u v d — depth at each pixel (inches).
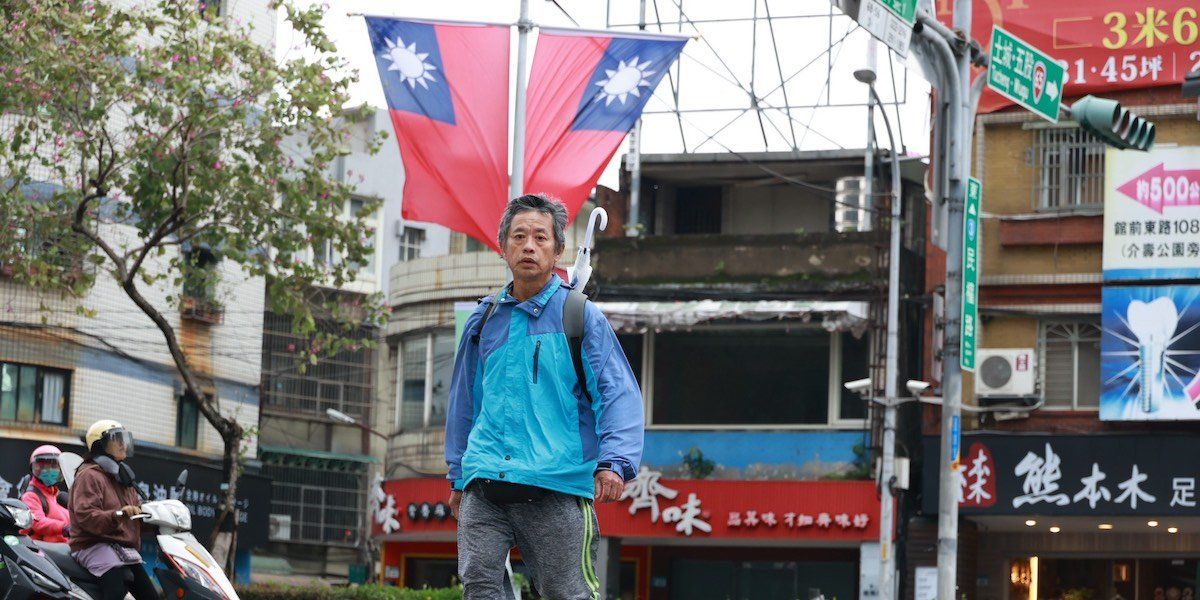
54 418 975.0
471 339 231.9
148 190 719.1
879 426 1085.8
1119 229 1005.8
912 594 1048.8
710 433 1121.4
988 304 1040.8
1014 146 1046.4
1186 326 989.8
